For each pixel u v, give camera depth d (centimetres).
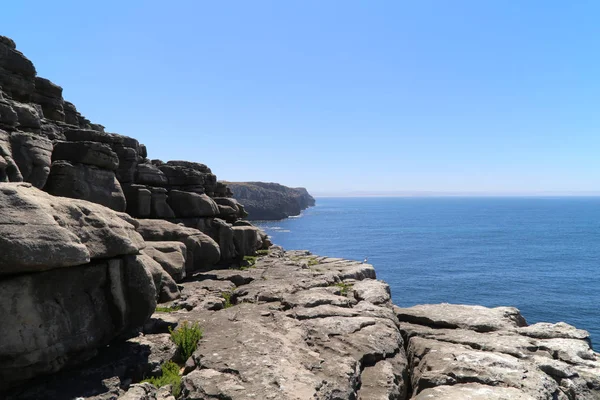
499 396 1170
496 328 1870
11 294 964
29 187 1209
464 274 12650
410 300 9562
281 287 2366
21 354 970
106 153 2303
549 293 10219
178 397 1168
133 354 1317
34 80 2723
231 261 3272
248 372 1193
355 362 1378
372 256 16475
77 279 1130
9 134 1880
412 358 1641
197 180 3372
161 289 2022
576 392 1359
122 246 1256
